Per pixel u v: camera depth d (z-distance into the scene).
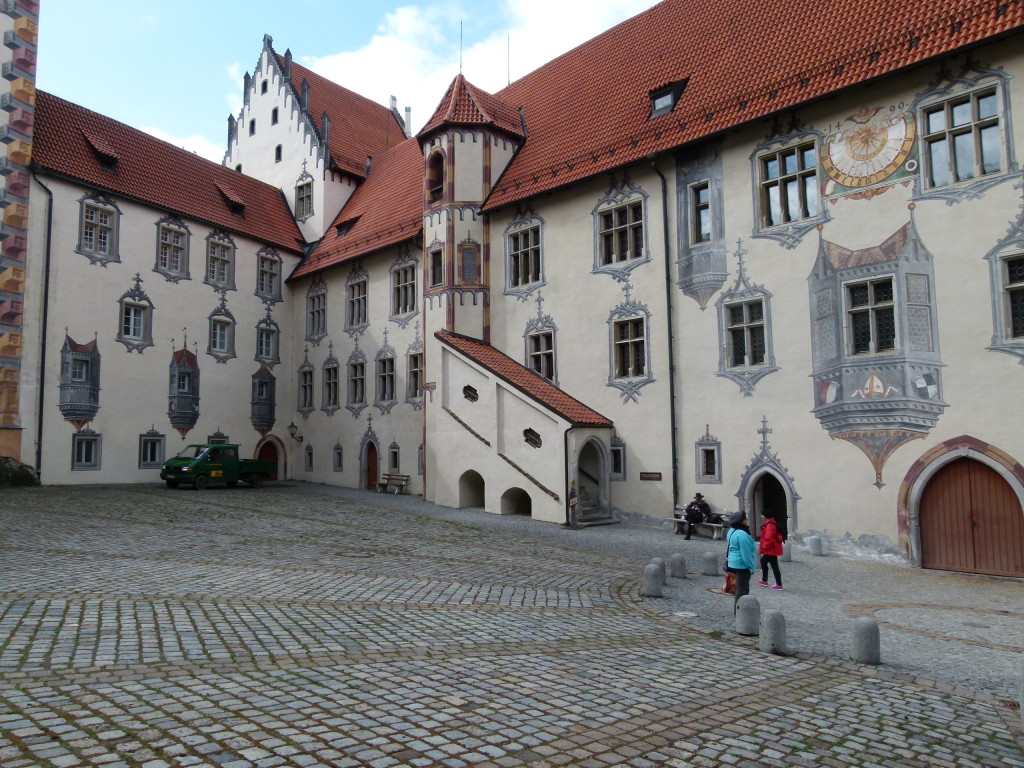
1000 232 15.38
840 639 9.95
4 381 25.27
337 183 37.47
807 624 10.83
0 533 15.42
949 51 15.90
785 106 18.61
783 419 18.62
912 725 6.62
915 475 16.16
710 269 20.41
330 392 34.16
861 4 19.42
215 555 14.16
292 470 35.62
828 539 17.52
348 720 5.88
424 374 27.09
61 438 26.84
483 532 19.44
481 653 8.34
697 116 21.16
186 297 31.53
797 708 6.96
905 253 16.69
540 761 5.34
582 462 23.23
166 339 30.62
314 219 37.09
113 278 28.81
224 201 34.62
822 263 18.11
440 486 25.23
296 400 35.88
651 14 27.77
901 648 9.55
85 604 9.48
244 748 5.17
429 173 28.09
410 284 30.28
